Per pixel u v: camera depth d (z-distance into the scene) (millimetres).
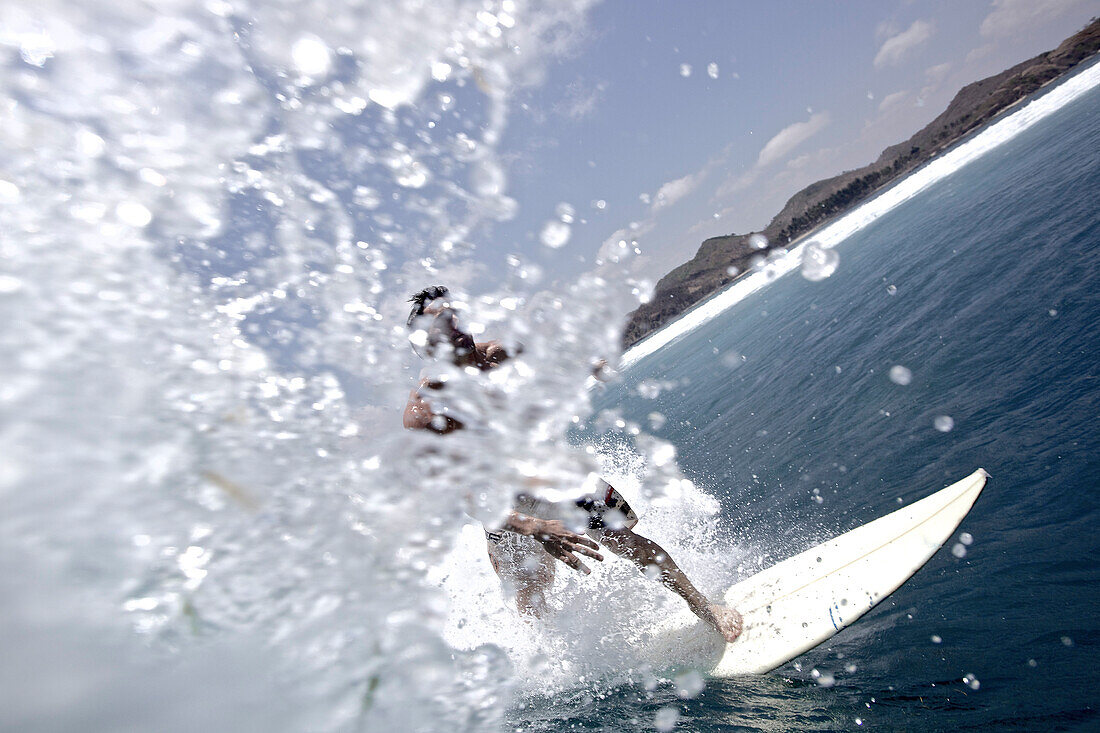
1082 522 2465
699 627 2777
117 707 804
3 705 712
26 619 788
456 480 2018
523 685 2695
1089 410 3303
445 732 1159
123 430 1117
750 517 4086
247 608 1065
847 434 5027
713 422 8336
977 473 2883
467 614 3037
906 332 7277
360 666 1125
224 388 1412
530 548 2973
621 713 2316
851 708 1977
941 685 1935
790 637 2533
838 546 2912
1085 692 1680
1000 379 4398
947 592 2441
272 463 1366
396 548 1463
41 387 1051
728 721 2094
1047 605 2105
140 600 934
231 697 927
